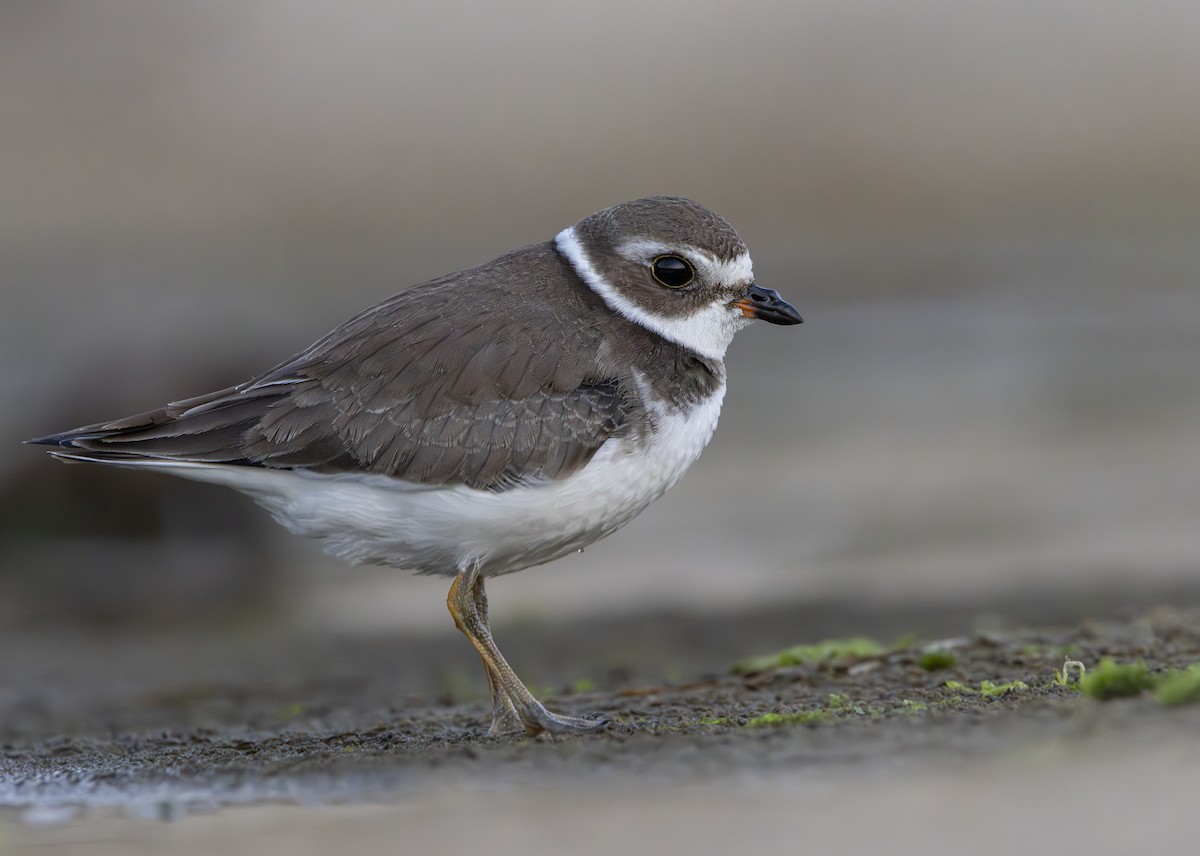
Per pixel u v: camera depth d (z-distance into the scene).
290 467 8.61
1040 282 24.95
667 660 12.07
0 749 9.43
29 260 25.30
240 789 7.55
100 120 28.33
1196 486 16.30
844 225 27.14
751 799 6.77
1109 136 28.89
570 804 6.89
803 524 15.88
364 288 24.67
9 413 18.03
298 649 13.43
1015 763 6.91
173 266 25.56
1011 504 16.09
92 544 16.52
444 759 7.75
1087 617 12.16
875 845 6.16
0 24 28.61
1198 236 26.38
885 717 7.91
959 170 28.27
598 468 8.65
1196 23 30.86
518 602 14.34
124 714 11.09
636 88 29.73
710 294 9.27
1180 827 6.08
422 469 8.52
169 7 29.59
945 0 31.09
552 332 8.85
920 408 19.56
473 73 29.86
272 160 28.14
